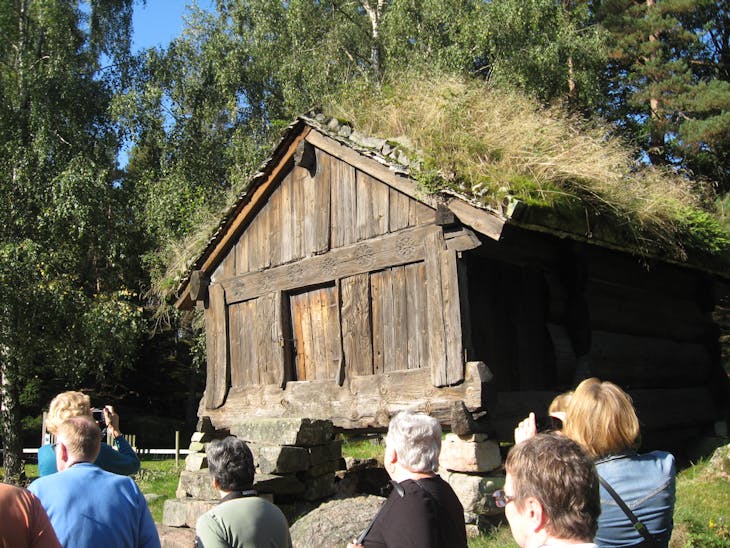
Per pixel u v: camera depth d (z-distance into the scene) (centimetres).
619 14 1961
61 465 289
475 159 633
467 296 632
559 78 1595
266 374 813
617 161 667
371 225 717
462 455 593
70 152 1593
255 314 839
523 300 686
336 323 750
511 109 705
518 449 190
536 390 675
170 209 1603
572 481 178
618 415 256
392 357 689
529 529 181
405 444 281
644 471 251
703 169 1850
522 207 564
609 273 732
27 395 1948
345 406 720
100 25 1848
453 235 636
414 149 662
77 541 263
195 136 1800
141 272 1861
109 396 2247
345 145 729
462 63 1525
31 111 1575
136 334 1494
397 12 1638
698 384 855
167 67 1825
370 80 1589
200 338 1577
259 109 1848
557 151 653
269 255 827
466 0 1625
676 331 830
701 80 1844
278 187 826
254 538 307
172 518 625
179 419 2373
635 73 1925
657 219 676
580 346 684
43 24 1661
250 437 682
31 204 1538
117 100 1686
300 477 656
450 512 275
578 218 608
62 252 1504
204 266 899
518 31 1554
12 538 209
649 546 240
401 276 690
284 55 1836
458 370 616
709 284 871
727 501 562
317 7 1870
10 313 1348
